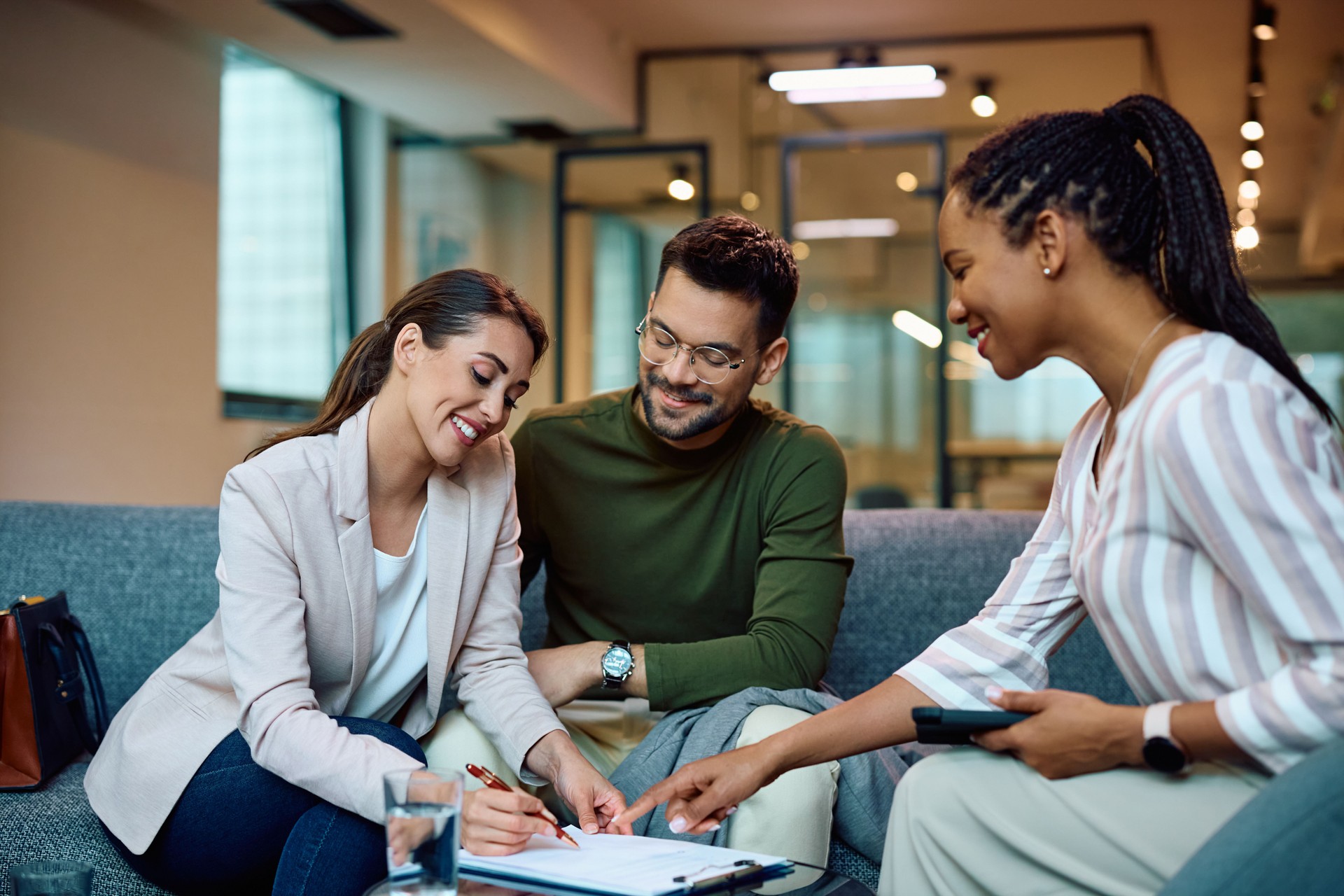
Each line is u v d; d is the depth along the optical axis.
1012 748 1.17
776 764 1.35
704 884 1.16
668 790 1.36
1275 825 0.96
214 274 5.50
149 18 5.04
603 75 6.70
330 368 6.86
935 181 6.75
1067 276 1.17
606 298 7.19
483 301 1.48
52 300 4.52
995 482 6.86
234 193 5.91
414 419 1.49
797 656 1.69
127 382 4.93
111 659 2.13
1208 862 0.98
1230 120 7.75
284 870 1.34
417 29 5.36
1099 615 1.18
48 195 4.50
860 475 6.86
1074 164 1.16
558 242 7.27
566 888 1.15
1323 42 6.56
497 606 1.67
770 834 1.44
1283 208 9.67
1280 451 1.01
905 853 1.20
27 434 4.41
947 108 6.75
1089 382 6.70
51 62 4.51
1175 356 1.11
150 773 1.46
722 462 1.84
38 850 1.58
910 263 6.80
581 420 1.92
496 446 1.69
